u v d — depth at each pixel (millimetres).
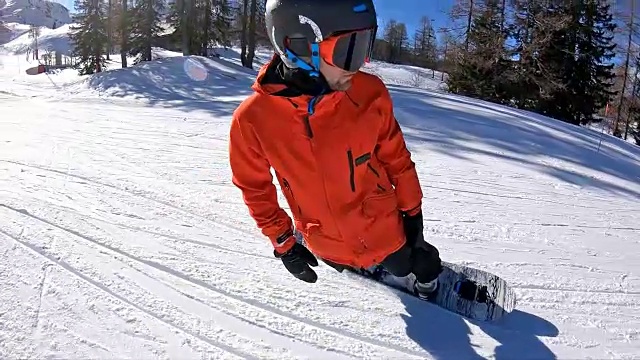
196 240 3150
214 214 3594
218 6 30094
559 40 22438
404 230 2291
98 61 34875
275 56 1972
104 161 4977
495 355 2141
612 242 3514
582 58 23094
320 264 2840
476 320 2371
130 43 31828
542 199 4508
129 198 3875
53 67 43875
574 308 2541
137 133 6531
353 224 2146
